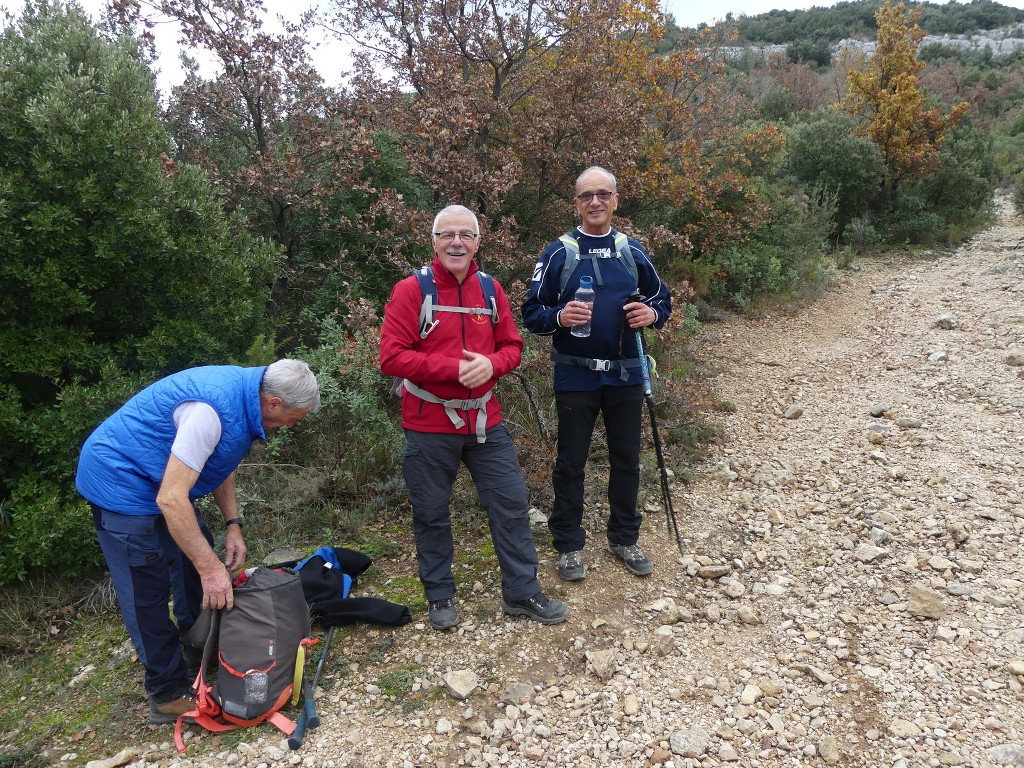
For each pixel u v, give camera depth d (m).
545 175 6.74
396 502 4.51
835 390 6.52
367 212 5.89
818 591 3.45
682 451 5.11
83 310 3.95
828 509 4.29
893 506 4.21
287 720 2.64
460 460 3.15
